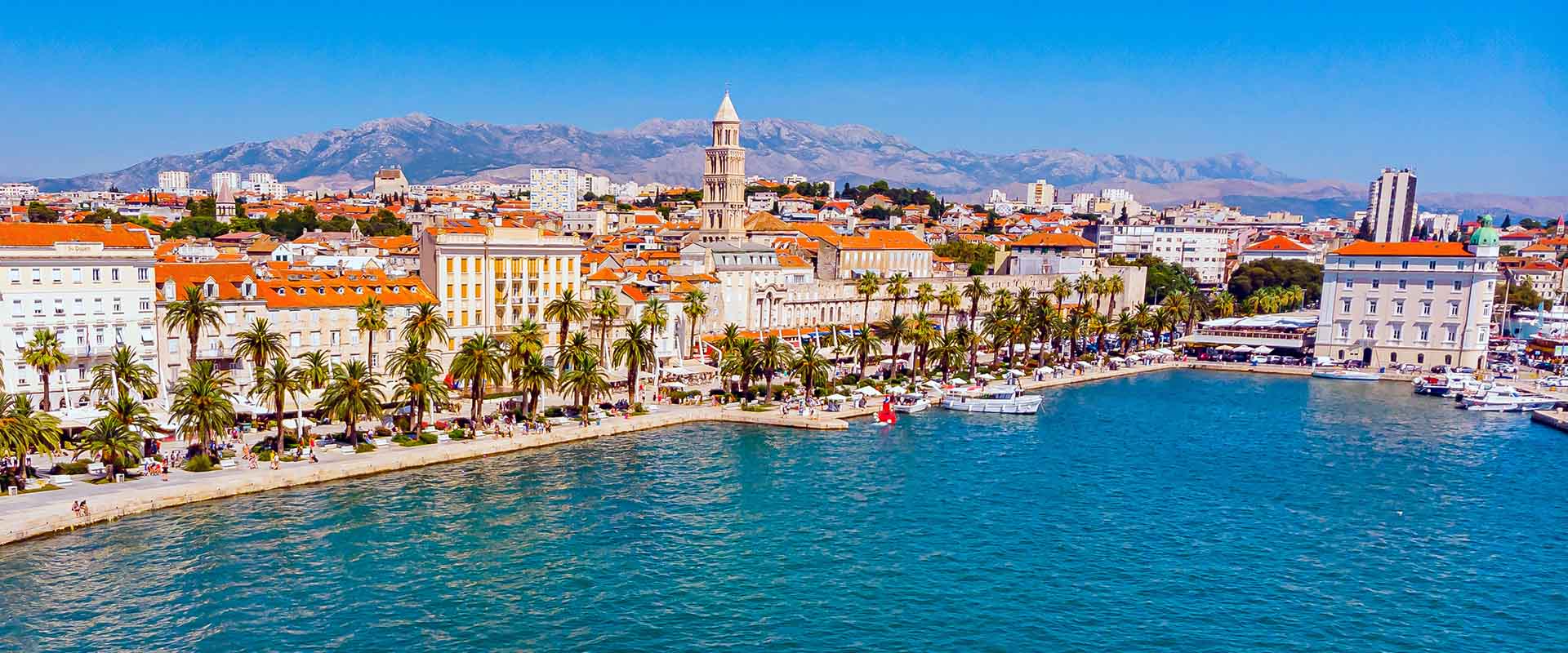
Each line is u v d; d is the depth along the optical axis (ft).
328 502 377.91
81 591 290.15
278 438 420.36
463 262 587.68
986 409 593.01
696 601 296.92
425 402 466.29
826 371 594.24
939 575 319.06
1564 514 393.50
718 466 448.65
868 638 273.33
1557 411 599.98
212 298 486.38
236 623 273.95
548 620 282.56
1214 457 480.23
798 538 352.08
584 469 436.76
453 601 292.81
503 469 434.30
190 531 341.00
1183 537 358.43
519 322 611.88
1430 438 535.60
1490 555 344.90
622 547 339.77
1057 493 412.36
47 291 433.89
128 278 454.81
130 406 384.47
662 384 612.70
